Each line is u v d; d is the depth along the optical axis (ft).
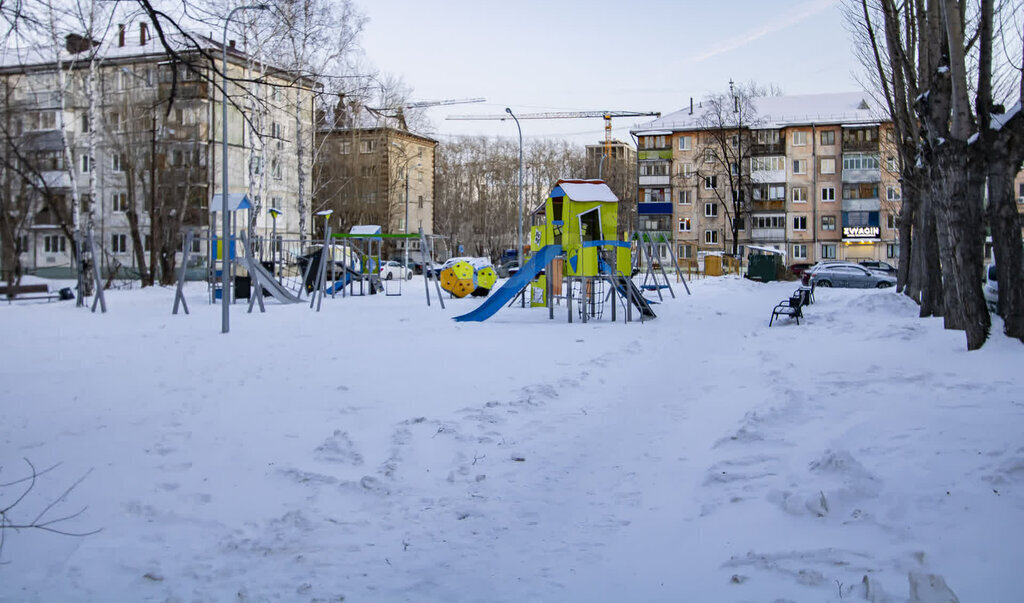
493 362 42.14
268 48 98.99
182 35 29.35
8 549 16.37
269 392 33.42
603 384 35.78
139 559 15.92
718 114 199.31
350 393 33.12
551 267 74.02
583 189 75.51
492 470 22.08
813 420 25.67
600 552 16.19
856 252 238.27
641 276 178.09
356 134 204.64
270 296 104.53
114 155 139.03
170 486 20.53
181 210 140.46
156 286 134.92
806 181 241.14
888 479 18.45
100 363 42.27
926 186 59.67
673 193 257.55
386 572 15.26
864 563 14.23
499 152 325.42
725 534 16.65
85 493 19.99
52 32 28.30
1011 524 15.17
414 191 264.11
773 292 116.47
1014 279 39.29
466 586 14.60
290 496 19.95
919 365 35.60
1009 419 23.13
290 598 14.05
